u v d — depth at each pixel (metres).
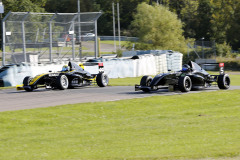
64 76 49.97
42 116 31.20
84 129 27.03
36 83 49.22
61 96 43.56
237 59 137.50
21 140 23.91
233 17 163.00
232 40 184.12
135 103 36.47
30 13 70.94
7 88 60.59
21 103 38.78
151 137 23.50
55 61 75.50
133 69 82.38
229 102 37.34
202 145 20.78
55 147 21.73
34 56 73.00
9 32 70.19
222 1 170.12
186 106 35.34
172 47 146.50
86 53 80.62
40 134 25.62
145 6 152.75
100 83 54.34
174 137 23.23
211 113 32.03
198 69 45.88
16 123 29.03
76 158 19.05
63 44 76.50
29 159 19.19
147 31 149.00
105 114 32.22
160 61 90.44
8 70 64.62
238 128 25.39
